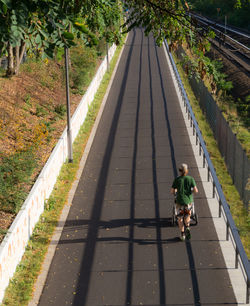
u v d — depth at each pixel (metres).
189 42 6.65
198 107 28.28
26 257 10.95
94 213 13.52
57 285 9.74
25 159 14.38
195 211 13.22
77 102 26.00
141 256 10.77
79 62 32.81
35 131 18.38
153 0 6.82
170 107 27.50
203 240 11.42
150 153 19.17
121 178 16.44
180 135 21.72
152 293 9.21
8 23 3.92
